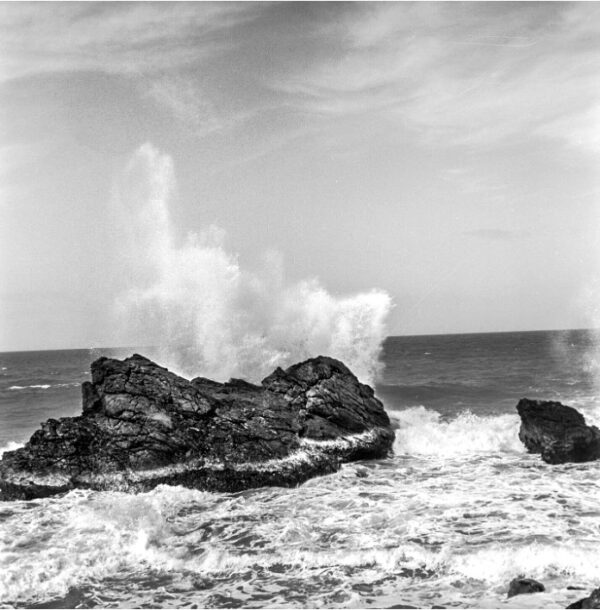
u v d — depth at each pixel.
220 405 17.81
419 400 30.59
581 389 33.09
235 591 9.92
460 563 10.48
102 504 14.50
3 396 40.81
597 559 10.27
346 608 9.05
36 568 10.94
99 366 18.05
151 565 11.17
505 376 42.78
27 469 15.55
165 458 16.17
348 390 20.02
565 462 17.81
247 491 15.92
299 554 11.23
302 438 18.16
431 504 13.98
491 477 16.42
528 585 9.28
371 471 17.64
